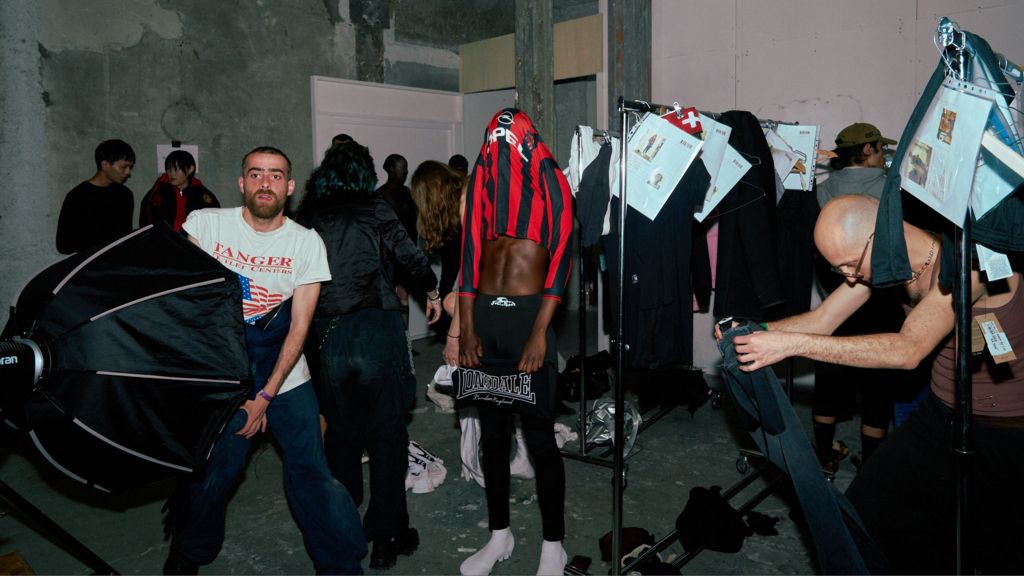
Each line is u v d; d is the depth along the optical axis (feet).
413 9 22.09
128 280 6.27
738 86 16.08
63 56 15.60
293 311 7.30
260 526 10.00
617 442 7.97
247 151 18.69
